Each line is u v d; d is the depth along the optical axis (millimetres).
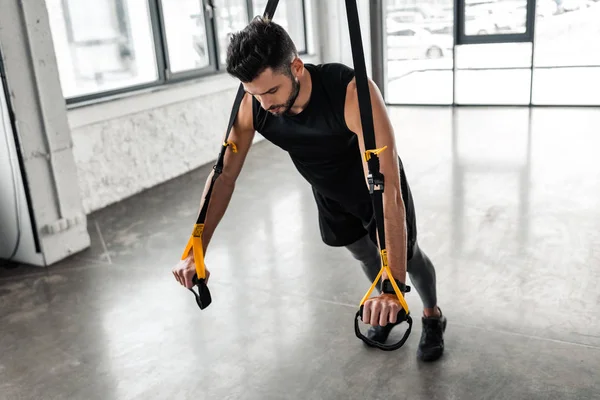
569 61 6480
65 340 2297
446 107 7008
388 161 1326
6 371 2105
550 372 1899
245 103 1497
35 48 2822
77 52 3902
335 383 1919
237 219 3602
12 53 2736
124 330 2346
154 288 2721
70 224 3117
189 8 4875
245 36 1193
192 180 4613
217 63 5238
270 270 2838
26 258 3059
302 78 1392
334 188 1659
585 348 2021
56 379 2041
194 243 1412
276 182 4387
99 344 2252
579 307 2299
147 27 4477
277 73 1222
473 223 3270
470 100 7004
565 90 6578
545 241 2955
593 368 1908
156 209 3932
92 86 4059
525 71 6664
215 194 1543
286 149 1592
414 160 4695
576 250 2824
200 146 5004
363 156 1323
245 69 1184
